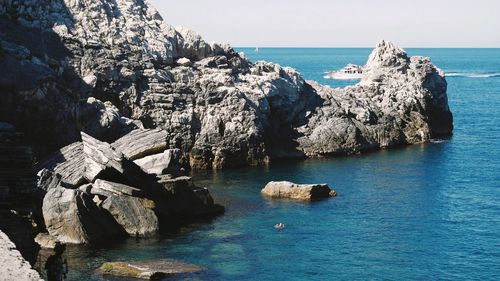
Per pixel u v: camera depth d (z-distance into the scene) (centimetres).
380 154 10656
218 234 6141
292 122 10656
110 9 9781
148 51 9669
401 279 5138
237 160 9500
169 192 6694
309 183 8438
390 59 12788
